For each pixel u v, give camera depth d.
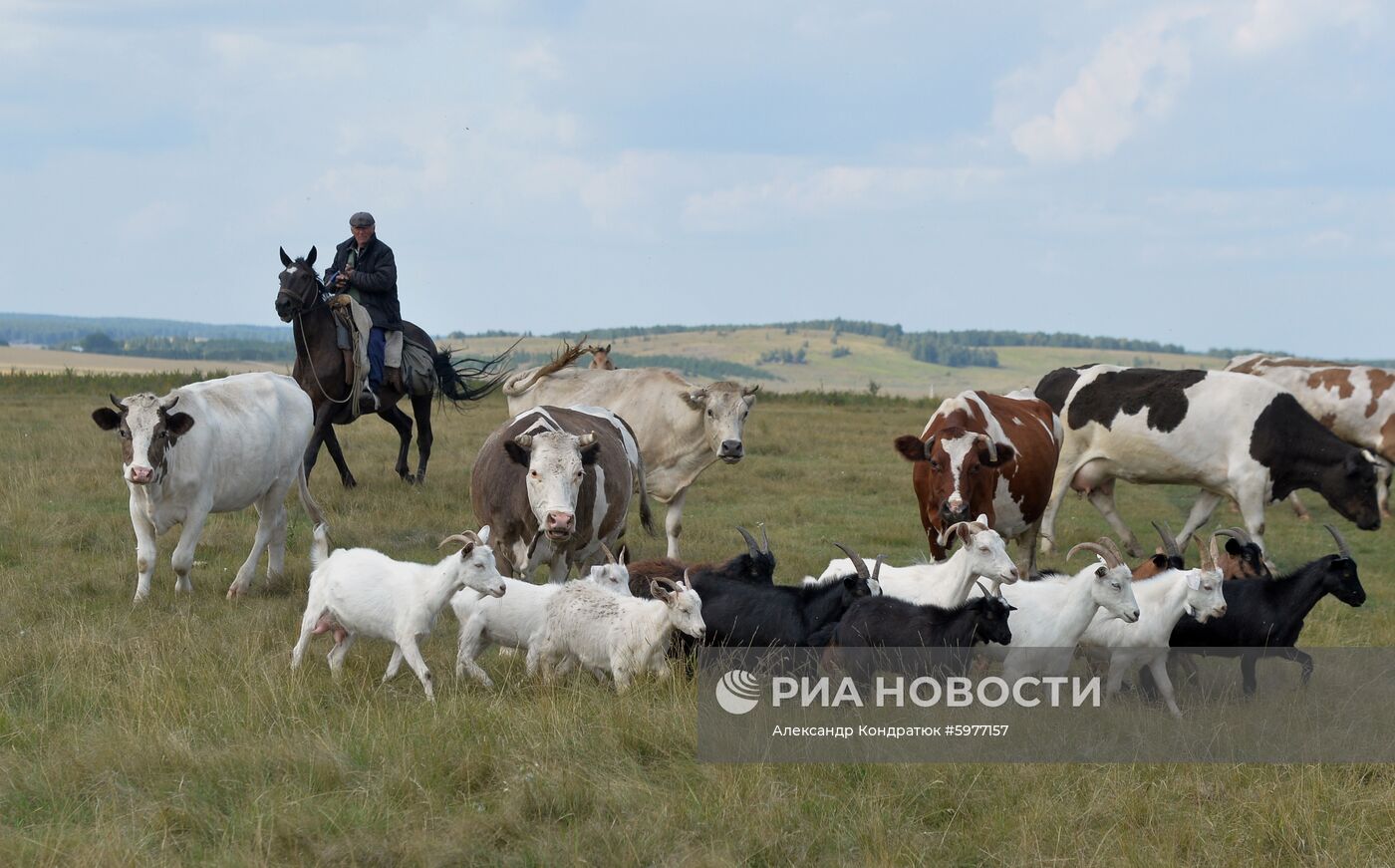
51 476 16.55
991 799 7.01
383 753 7.07
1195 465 14.77
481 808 6.52
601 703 8.09
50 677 8.42
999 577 9.08
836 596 9.19
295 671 8.57
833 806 6.77
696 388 13.70
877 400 42.69
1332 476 14.53
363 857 5.99
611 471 11.19
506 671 9.16
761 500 18.23
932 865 6.24
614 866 6.04
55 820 6.28
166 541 13.41
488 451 10.97
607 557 10.88
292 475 12.35
